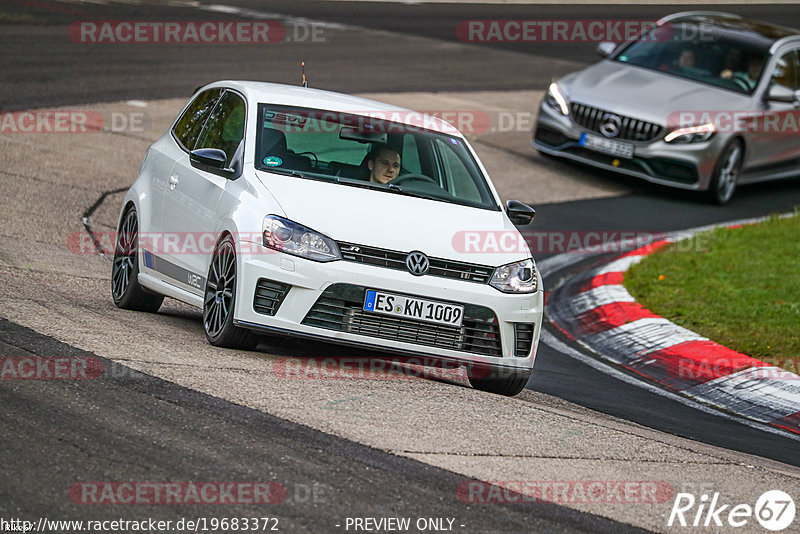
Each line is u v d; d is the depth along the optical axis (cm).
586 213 5391
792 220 5366
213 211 2716
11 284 3022
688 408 3006
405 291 2508
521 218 2961
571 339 3694
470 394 2531
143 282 3034
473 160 3034
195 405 2091
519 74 8606
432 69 8269
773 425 2959
